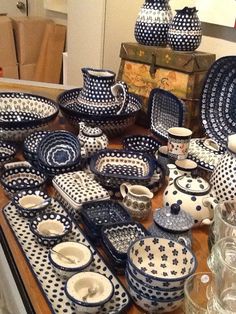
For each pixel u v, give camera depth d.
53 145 1.10
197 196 0.85
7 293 0.79
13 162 1.10
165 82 1.23
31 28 2.49
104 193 0.92
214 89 1.12
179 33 1.18
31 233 0.84
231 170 0.84
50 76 2.60
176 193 0.87
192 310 0.62
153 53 1.24
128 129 1.31
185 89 1.17
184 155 1.02
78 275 0.69
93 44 1.65
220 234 0.72
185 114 1.16
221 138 1.09
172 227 0.76
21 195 0.93
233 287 0.58
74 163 1.03
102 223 0.83
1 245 0.83
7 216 0.90
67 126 1.30
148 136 1.22
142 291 0.64
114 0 1.54
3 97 1.35
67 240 0.81
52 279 0.72
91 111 1.20
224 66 1.07
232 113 1.09
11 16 2.83
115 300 0.67
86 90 1.22
